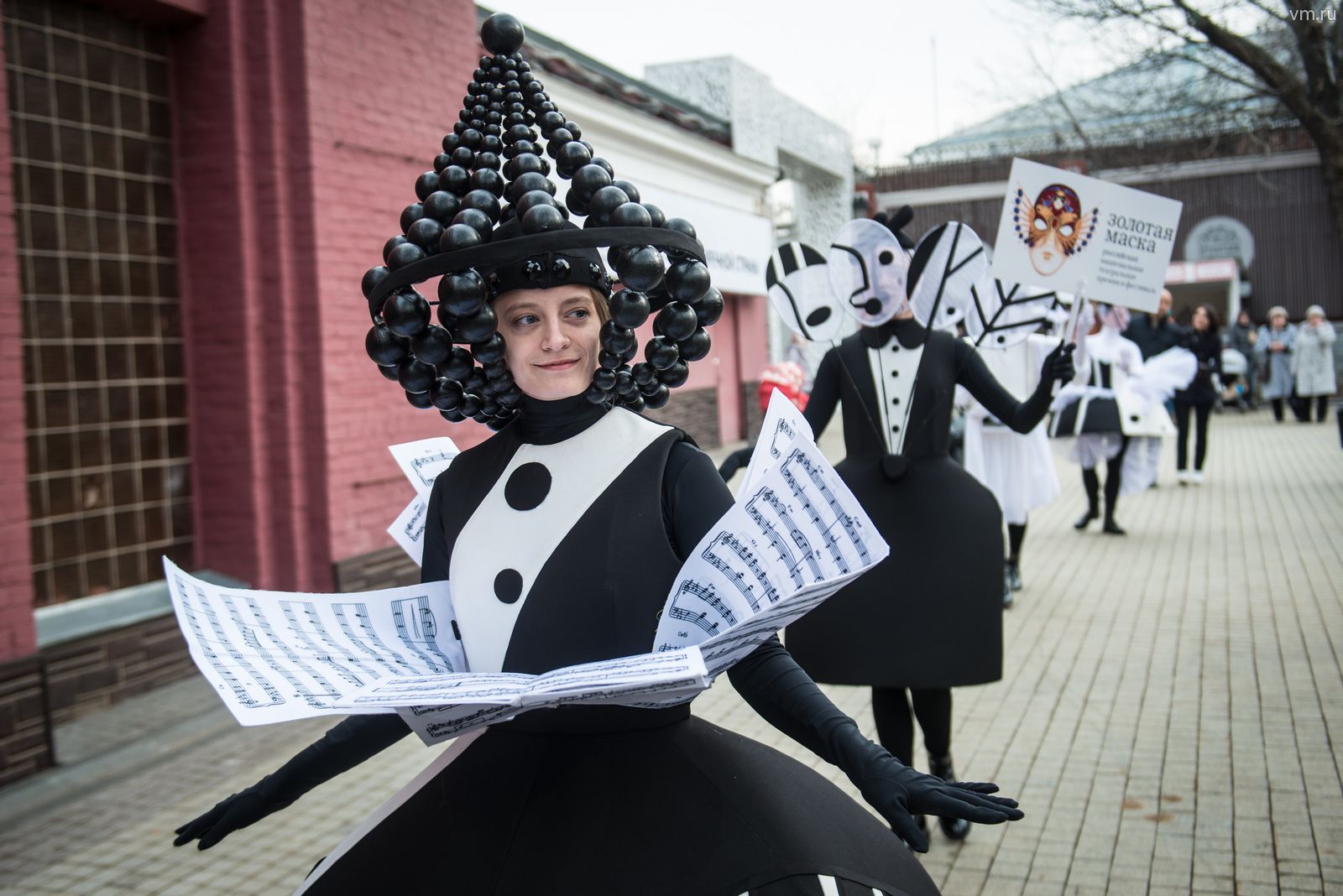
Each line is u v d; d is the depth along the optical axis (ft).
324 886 5.09
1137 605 22.29
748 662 4.99
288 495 20.12
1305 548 27.27
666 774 5.00
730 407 52.11
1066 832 12.00
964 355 11.93
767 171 50.67
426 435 22.74
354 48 20.89
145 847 12.50
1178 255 97.81
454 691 4.30
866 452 11.80
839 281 11.64
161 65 19.54
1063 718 15.67
